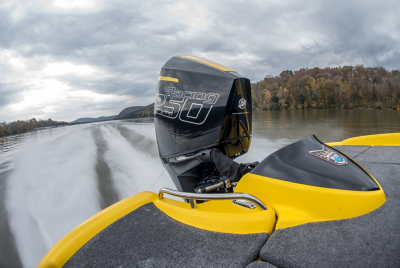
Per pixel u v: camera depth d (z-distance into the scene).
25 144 6.28
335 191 1.14
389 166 2.04
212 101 1.98
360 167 1.36
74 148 5.32
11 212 2.67
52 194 3.06
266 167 1.35
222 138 2.00
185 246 1.07
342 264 0.83
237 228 1.13
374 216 1.09
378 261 0.82
